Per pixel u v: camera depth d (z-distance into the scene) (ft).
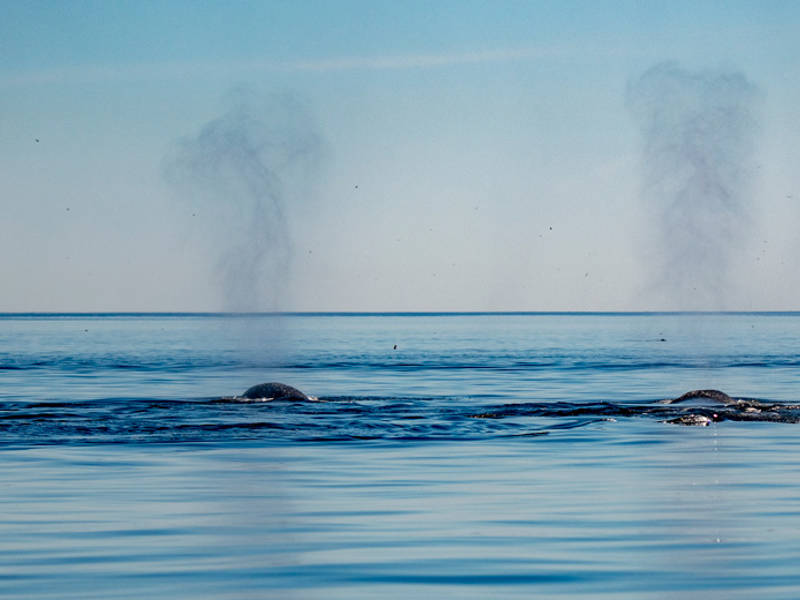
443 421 256.11
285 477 177.37
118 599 101.65
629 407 279.28
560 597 102.58
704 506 150.10
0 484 170.09
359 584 107.45
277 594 103.76
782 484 169.78
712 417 260.83
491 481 173.06
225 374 461.78
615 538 128.57
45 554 120.26
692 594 103.55
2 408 284.00
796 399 328.29
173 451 209.36
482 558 118.32
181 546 124.67
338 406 285.43
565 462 195.21
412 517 142.31
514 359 613.11
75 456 202.28
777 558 118.21
